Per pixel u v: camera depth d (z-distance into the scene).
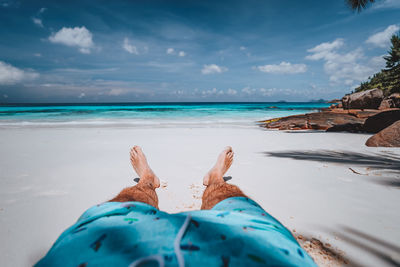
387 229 1.55
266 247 0.45
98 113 19.61
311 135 7.12
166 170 3.06
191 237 0.45
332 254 1.27
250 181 2.59
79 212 1.83
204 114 19.78
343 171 2.98
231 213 0.64
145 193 1.16
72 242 0.48
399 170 2.99
